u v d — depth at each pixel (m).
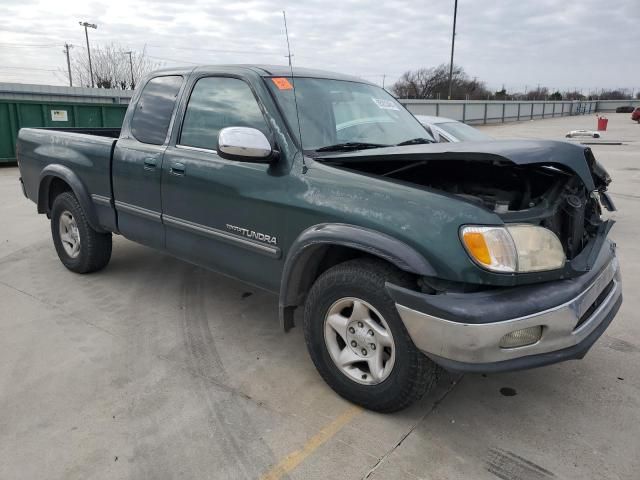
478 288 2.48
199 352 3.59
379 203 2.65
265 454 2.57
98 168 4.46
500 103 47.00
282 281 3.07
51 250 5.91
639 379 3.25
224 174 3.39
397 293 2.52
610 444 2.64
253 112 3.38
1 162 13.49
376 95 4.09
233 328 3.96
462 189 3.15
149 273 5.13
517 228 2.48
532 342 2.46
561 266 2.55
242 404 2.98
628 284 4.86
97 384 3.17
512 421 2.83
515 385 3.19
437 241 2.44
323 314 2.94
